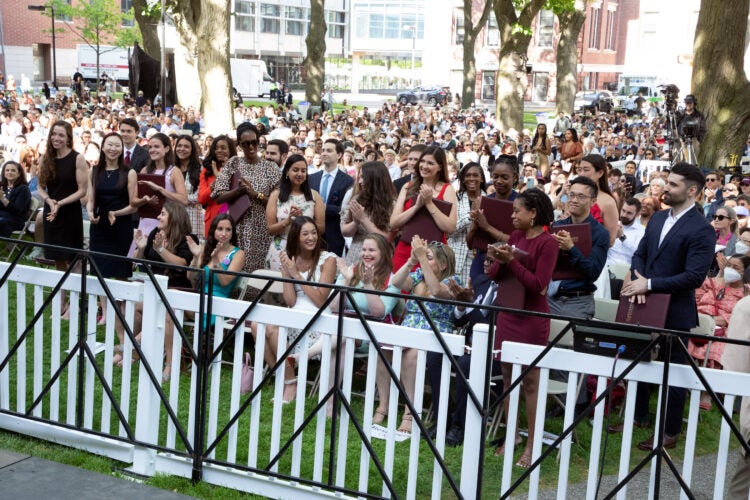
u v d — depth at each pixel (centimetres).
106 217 765
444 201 632
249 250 750
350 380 438
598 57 6259
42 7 4797
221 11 1769
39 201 1059
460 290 557
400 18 7569
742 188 1149
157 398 477
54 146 786
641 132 2820
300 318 442
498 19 2750
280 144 853
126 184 767
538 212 500
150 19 3123
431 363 545
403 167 1104
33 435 512
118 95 4709
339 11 7656
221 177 751
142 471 478
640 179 1414
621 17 6359
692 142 1530
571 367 411
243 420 562
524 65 2738
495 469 511
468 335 584
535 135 1675
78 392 490
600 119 3344
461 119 3359
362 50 7688
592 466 413
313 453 519
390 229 659
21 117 2028
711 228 529
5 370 518
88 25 4878
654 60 5703
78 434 499
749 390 392
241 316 454
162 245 682
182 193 803
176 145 838
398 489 480
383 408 582
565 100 3531
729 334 420
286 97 4997
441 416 421
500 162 638
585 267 529
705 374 396
